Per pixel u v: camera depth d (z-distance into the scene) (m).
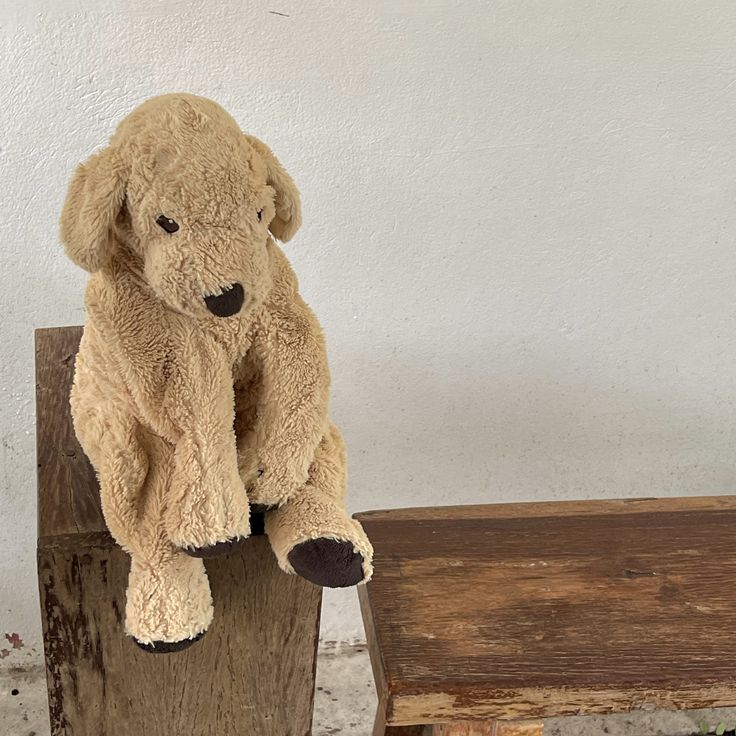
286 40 1.09
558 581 0.90
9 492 1.32
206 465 0.65
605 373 1.41
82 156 1.11
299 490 0.72
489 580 0.89
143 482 0.68
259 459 0.69
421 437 1.40
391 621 0.83
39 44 1.05
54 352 1.00
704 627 0.85
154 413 0.65
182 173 0.58
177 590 0.69
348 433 1.38
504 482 1.47
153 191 0.58
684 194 1.28
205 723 0.92
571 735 1.49
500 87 1.16
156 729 0.91
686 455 1.51
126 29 1.06
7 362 1.22
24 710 1.45
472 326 1.32
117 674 0.85
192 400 0.65
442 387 1.36
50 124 1.09
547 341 1.36
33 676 1.49
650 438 1.48
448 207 1.23
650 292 1.34
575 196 1.25
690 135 1.23
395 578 0.88
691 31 1.16
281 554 0.70
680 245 1.31
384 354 1.32
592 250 1.30
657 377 1.42
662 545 0.96
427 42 1.12
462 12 1.11
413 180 1.20
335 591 1.56
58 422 0.89
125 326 0.64
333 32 1.09
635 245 1.30
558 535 0.96
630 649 0.82
